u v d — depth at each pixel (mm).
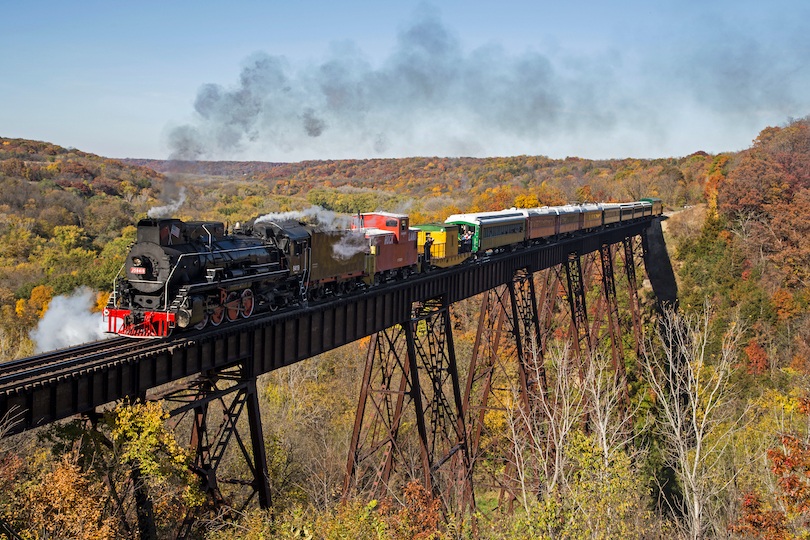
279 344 18891
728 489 27812
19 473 16656
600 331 60344
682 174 115438
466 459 28031
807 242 62312
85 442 16344
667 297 72562
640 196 113375
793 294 60156
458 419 28031
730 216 73438
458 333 62594
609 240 56156
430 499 21766
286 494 29672
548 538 18031
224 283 18875
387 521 18016
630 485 20312
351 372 52938
